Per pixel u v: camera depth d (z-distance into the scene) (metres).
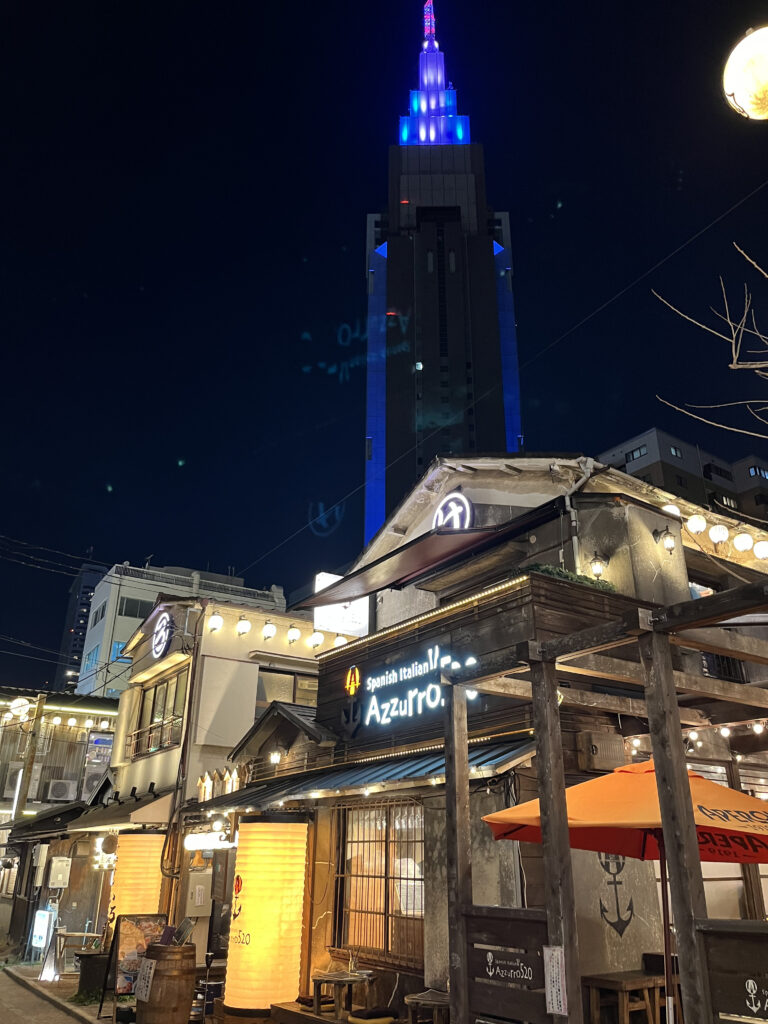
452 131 106.88
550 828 5.65
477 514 14.08
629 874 9.09
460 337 87.50
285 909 11.16
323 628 16.70
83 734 29.12
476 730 10.48
